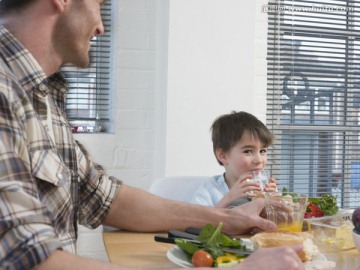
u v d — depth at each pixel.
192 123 2.06
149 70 2.13
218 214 1.18
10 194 0.68
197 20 2.05
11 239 0.66
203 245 0.91
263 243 0.91
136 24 2.11
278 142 2.40
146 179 2.14
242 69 2.11
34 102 0.88
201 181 1.66
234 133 1.77
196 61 2.05
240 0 2.09
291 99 2.41
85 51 0.95
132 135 2.12
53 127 0.98
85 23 0.91
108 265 0.71
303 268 0.73
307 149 2.46
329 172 2.52
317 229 1.02
